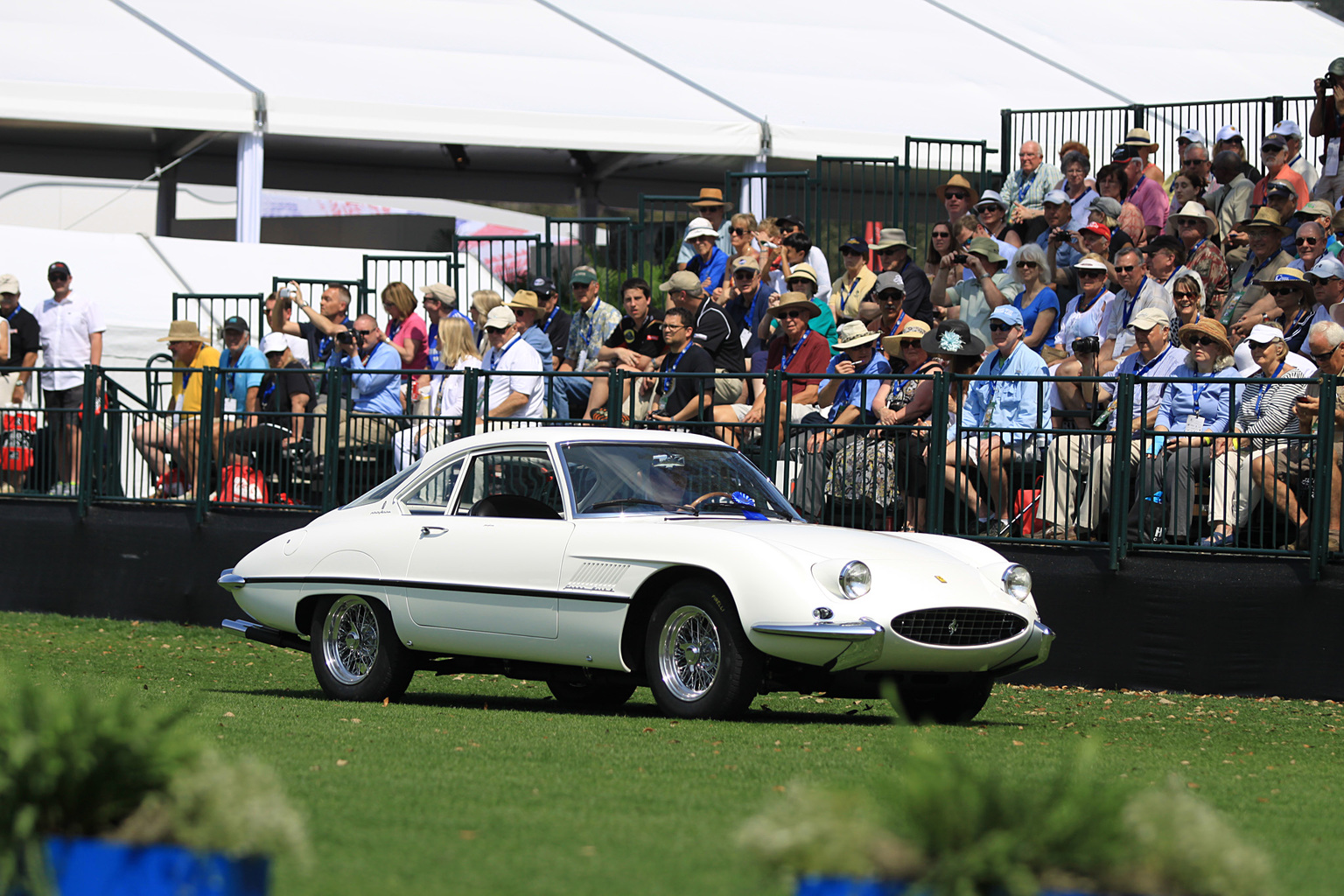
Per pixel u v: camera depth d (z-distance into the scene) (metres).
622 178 102.31
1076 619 42.31
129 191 101.25
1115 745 30.25
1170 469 41.50
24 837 12.13
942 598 31.36
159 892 11.98
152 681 39.78
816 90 88.12
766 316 59.09
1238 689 40.28
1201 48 102.00
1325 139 62.34
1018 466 43.53
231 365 63.00
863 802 11.82
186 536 57.44
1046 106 89.94
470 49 89.31
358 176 99.44
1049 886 11.02
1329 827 21.27
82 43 82.56
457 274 76.25
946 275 60.84
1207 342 43.84
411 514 36.78
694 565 31.78
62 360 68.38
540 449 35.47
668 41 93.31
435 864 16.59
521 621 33.88
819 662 30.48
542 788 22.20
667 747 27.12
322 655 37.09
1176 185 62.19
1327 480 39.31
